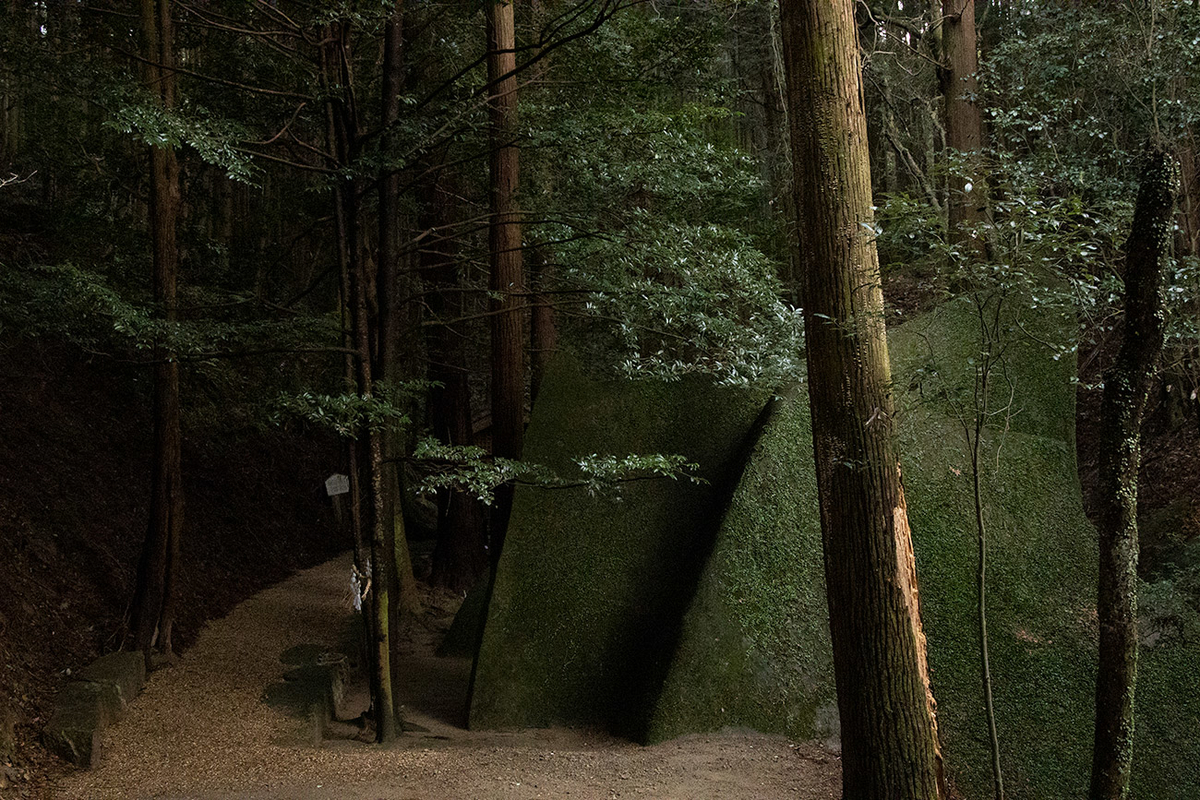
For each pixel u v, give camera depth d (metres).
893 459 4.83
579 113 8.63
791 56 5.02
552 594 8.39
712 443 8.91
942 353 8.42
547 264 10.45
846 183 4.88
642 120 8.80
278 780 6.02
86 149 9.14
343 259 8.17
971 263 4.75
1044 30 9.30
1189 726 6.78
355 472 7.77
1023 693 7.13
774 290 8.70
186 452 13.42
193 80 9.34
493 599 8.33
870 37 14.45
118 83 6.97
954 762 6.78
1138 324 3.91
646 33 9.40
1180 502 9.28
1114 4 9.03
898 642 4.70
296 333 8.57
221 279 10.36
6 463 8.92
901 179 16.94
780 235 15.10
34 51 7.39
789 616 7.86
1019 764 6.79
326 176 8.17
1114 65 8.46
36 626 7.21
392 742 7.38
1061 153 8.38
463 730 7.93
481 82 9.79
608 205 8.90
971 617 7.48
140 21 8.05
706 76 9.11
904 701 4.66
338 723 7.98
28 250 9.87
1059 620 7.50
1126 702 3.93
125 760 6.13
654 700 7.48
